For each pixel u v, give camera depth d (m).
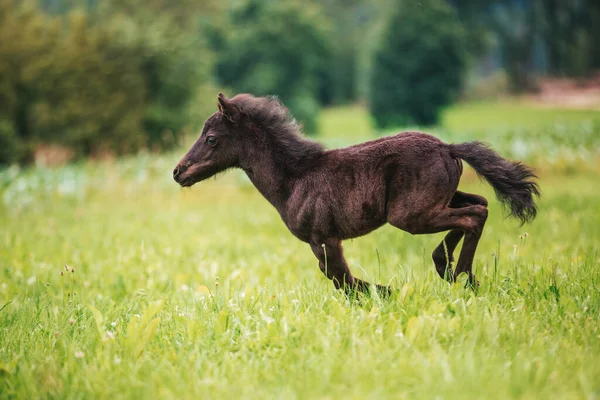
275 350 14.09
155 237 34.44
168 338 15.91
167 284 23.88
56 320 18.06
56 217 44.28
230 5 195.62
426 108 168.00
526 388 11.55
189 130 115.56
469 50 192.12
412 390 11.86
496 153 16.64
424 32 164.38
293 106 175.62
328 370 12.55
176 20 196.12
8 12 103.44
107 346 14.73
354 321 14.75
